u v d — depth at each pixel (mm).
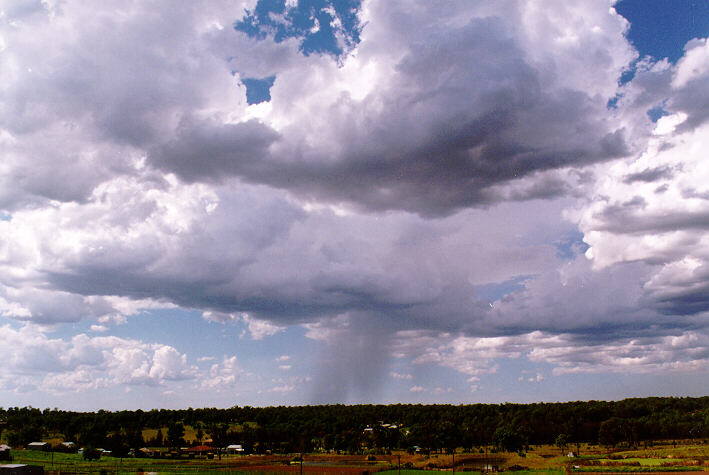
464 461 195625
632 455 183750
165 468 166625
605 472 140750
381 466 176875
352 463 193250
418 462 196250
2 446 194500
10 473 134875
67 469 158750
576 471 145625
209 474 146250
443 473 154875
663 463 155125
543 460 186875
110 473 146500
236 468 167500
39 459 190250
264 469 165000
